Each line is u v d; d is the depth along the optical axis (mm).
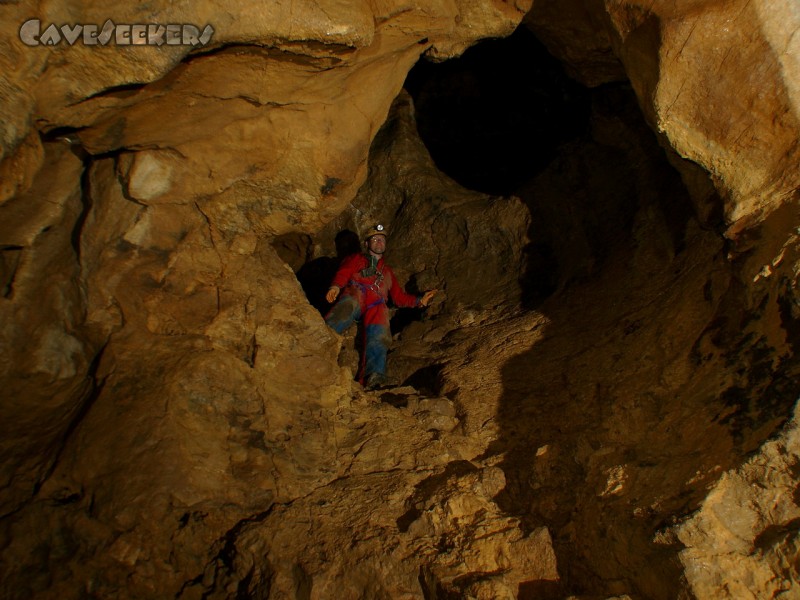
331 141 3402
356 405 3584
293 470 3105
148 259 3207
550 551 2500
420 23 3266
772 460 2057
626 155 4895
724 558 1984
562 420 3301
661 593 2092
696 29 2496
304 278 5758
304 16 2662
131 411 2932
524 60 6730
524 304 5023
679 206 4172
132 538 2660
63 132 2758
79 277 3113
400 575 2539
